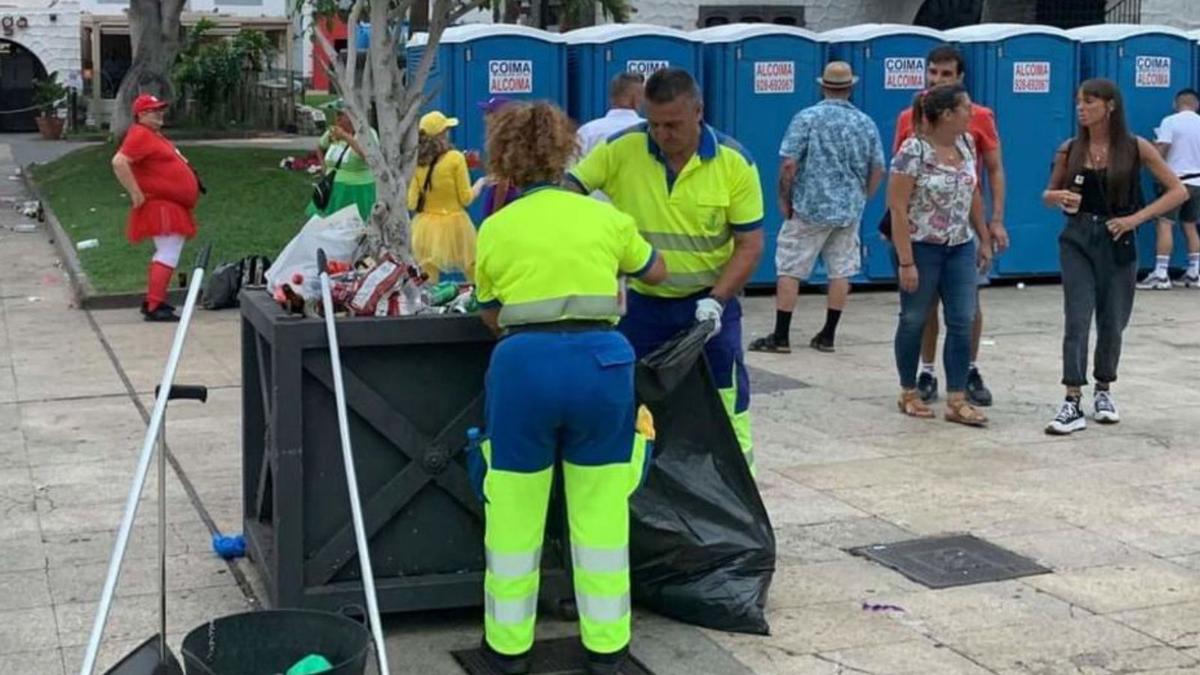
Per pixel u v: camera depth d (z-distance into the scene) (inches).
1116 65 524.1
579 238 178.4
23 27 1520.7
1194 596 215.6
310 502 197.2
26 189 924.6
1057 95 522.9
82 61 1536.7
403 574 202.2
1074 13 815.1
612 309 180.2
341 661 155.3
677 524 204.5
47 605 212.2
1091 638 199.6
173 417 330.3
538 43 486.0
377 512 198.4
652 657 194.5
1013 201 525.7
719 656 194.7
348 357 195.5
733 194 212.5
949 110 304.3
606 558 183.6
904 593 217.3
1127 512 257.1
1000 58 514.6
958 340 319.3
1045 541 241.0
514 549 184.9
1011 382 368.2
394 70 348.8
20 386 366.9
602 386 177.0
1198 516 254.8
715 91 499.5
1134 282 318.3
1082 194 309.1
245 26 1499.8
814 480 278.1
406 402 198.8
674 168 211.9
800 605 212.8
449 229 404.2
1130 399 347.6
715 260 215.6
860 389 360.2
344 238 213.2
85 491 271.9
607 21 789.2
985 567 228.2
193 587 219.6
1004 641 198.8
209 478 279.6
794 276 405.1
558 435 182.4
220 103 1371.8
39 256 630.5
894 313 477.7
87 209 732.0
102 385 367.6
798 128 396.8
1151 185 514.6
